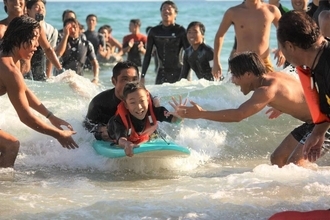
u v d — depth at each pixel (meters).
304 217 5.58
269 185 7.18
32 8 13.76
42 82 12.50
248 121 10.09
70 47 16.30
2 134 8.29
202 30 15.39
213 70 12.94
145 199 6.84
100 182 7.82
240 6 12.62
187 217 6.20
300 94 8.02
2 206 6.58
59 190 7.34
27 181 7.78
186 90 12.07
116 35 38.56
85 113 10.13
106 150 8.48
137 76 8.75
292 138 8.38
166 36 16.02
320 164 8.80
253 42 12.34
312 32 5.88
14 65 8.09
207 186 7.34
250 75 7.91
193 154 9.12
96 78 16.44
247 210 6.37
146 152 8.09
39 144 9.19
